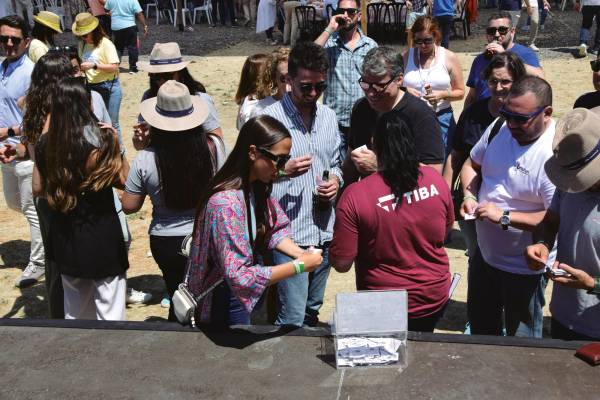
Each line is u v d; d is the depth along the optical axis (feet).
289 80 14.28
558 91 40.22
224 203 9.70
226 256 9.66
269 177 10.10
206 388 8.96
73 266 13.84
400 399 8.55
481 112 15.60
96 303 14.29
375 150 11.24
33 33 25.49
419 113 14.46
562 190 10.84
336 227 11.48
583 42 48.52
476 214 12.69
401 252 11.34
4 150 16.97
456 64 21.26
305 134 14.37
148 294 19.76
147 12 75.92
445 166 16.28
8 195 20.49
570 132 10.19
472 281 14.10
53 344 10.17
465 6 55.83
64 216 13.71
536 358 9.34
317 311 15.51
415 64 21.27
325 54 13.91
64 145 13.14
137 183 13.47
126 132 36.94
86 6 67.97
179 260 13.74
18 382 9.26
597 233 10.47
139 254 22.95
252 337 10.17
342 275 20.88
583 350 9.30
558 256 11.21
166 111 13.08
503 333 14.97
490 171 13.16
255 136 9.84
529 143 12.47
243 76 19.07
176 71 17.90
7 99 20.06
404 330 9.19
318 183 14.08
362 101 15.67
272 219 10.85
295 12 53.26
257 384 9.00
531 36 50.34
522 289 13.09
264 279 9.67
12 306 19.80
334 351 9.71
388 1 50.47
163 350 9.89
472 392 8.64
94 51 28.91
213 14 72.64
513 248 12.93
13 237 24.94
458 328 17.74
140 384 9.11
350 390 8.78
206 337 10.21
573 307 11.12
